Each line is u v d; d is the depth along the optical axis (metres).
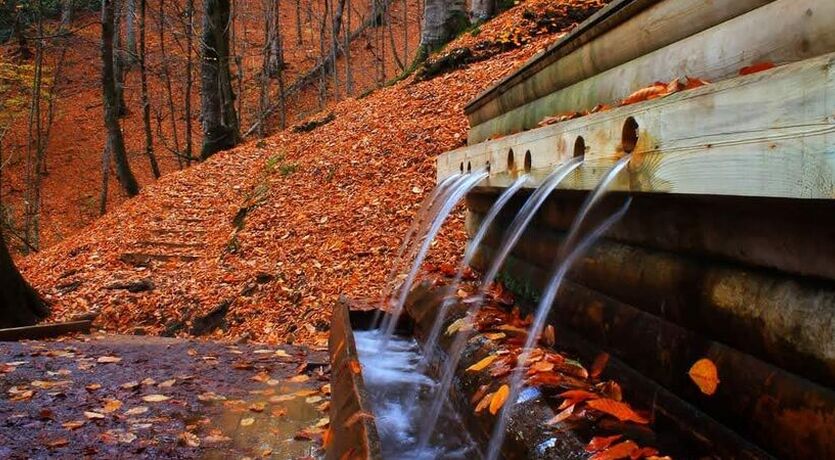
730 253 2.04
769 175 1.53
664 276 2.38
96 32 35.50
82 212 25.94
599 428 2.25
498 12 16.75
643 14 2.68
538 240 3.93
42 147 27.17
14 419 4.04
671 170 1.93
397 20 37.59
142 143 30.52
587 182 2.53
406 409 3.77
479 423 2.81
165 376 5.12
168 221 13.07
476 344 3.47
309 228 10.20
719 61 2.17
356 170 11.64
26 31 31.02
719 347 2.06
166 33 37.56
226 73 20.11
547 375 2.71
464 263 4.67
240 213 12.34
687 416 2.15
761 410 1.80
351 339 4.16
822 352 1.60
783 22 1.86
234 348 6.20
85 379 4.98
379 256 8.84
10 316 8.59
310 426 3.98
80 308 9.55
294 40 38.16
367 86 31.59
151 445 3.67
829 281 1.65
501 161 3.86
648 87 2.42
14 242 22.41
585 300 3.13
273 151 15.94
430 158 10.95
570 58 3.46
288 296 8.52
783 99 1.48
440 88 13.53
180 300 9.29
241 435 3.83
